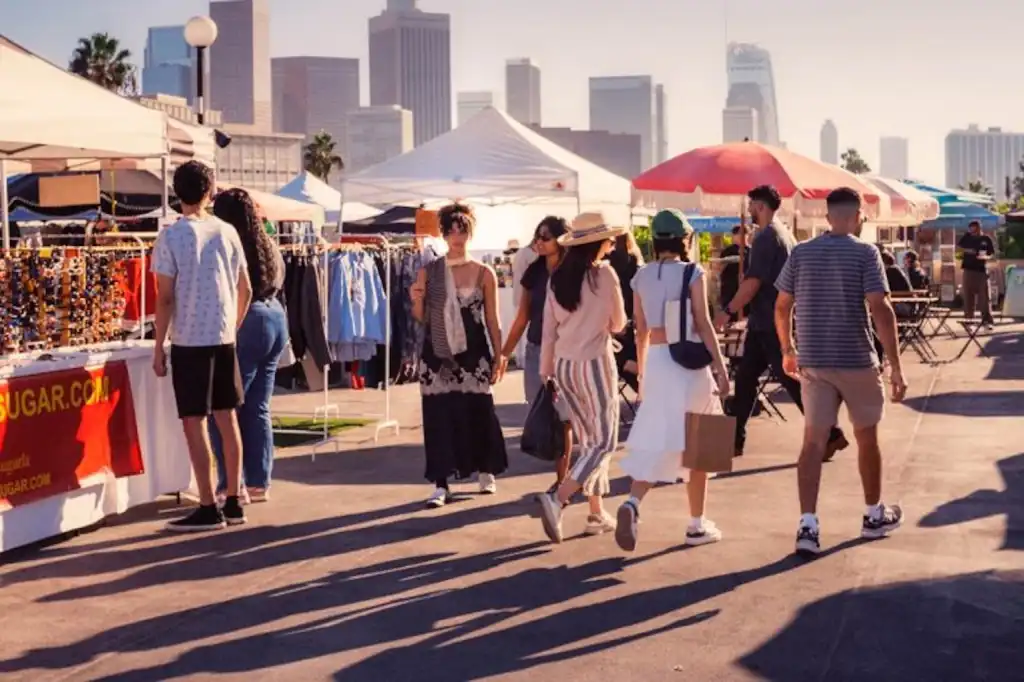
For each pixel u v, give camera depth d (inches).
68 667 205.5
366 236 546.9
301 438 469.7
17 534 281.3
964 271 1043.3
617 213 668.7
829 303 276.1
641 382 279.7
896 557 269.1
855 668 198.8
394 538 297.3
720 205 515.8
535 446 305.9
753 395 402.6
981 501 327.3
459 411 338.6
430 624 226.8
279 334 343.6
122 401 315.9
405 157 610.2
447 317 333.4
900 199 701.3
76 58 3191.4
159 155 343.3
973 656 203.9
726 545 284.0
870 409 278.8
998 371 696.4
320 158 4630.9
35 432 284.8
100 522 313.9
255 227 338.0
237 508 314.7
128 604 242.5
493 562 272.2
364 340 488.4
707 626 222.5
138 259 343.3
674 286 274.5
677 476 274.5
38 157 413.7
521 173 594.6
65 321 313.4
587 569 264.7
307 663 206.1
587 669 200.5
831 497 336.5
